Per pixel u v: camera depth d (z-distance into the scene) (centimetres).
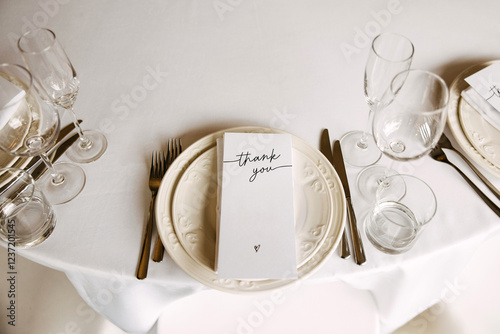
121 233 54
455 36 81
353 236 54
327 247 50
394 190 58
